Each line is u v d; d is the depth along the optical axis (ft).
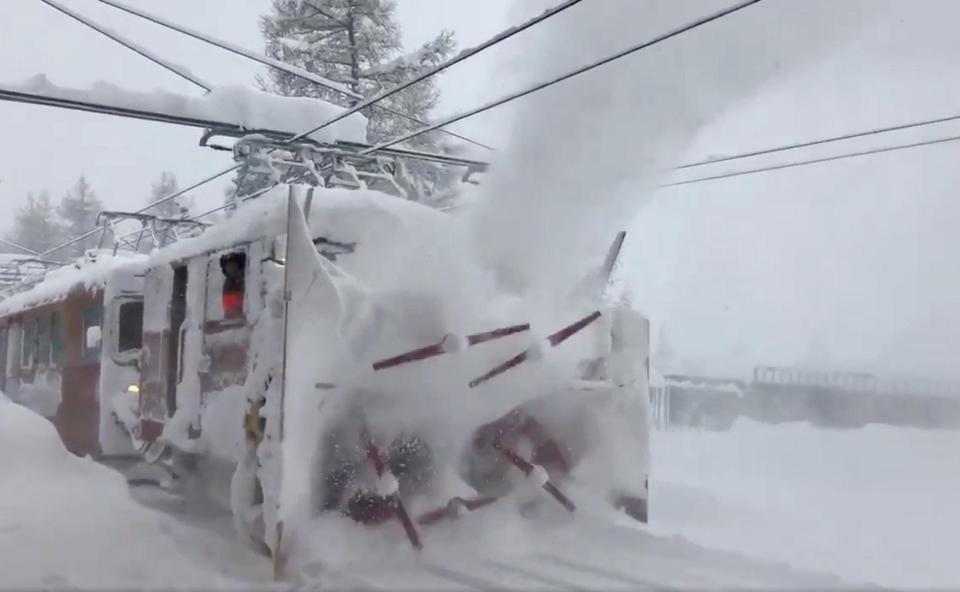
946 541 21.18
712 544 20.53
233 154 34.91
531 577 16.69
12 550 18.70
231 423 19.86
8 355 44.88
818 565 18.33
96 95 31.89
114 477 26.63
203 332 22.12
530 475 19.48
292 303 17.12
